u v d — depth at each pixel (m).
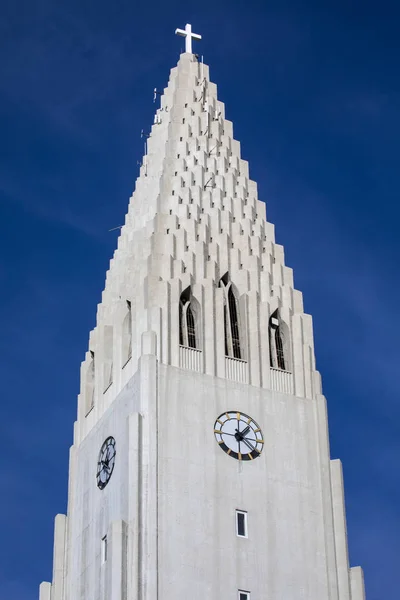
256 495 98.38
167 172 113.00
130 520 94.00
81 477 106.06
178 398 99.38
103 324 109.75
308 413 103.44
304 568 97.25
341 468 102.31
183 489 96.25
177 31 123.94
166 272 105.12
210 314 103.75
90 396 109.94
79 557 102.62
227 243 109.69
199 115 118.00
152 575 92.25
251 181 116.44
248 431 100.50
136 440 96.62
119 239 115.69
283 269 111.38
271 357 105.62
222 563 94.94
